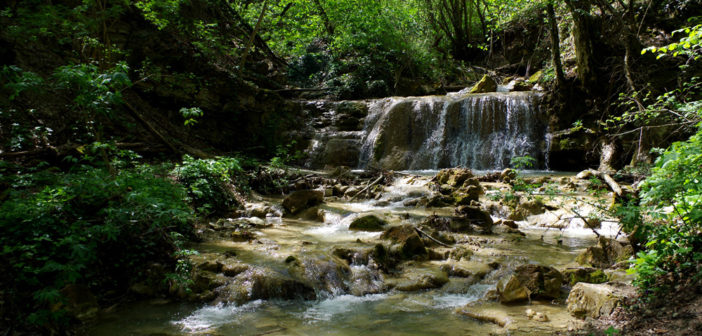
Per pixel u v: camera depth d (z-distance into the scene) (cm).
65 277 430
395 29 2136
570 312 434
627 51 1245
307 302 503
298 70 2067
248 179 1132
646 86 1176
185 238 674
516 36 2445
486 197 975
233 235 716
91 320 442
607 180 977
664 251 408
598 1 1305
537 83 1903
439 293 530
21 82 545
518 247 691
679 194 428
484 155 1502
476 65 2570
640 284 410
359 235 756
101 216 550
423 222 805
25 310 407
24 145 806
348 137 1645
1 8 940
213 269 548
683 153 446
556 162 1434
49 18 846
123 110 1101
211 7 1727
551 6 1388
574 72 1591
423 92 2114
